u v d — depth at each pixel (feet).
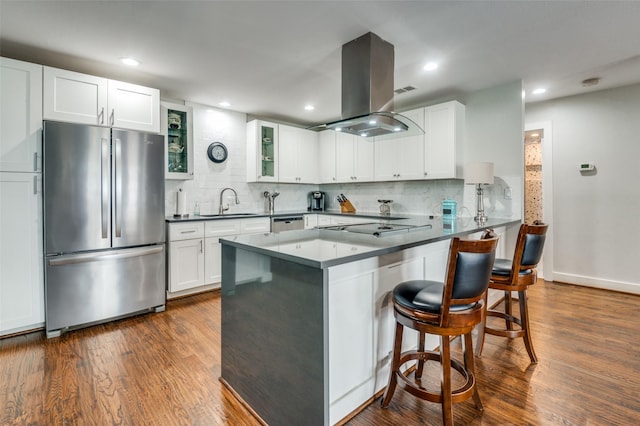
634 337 8.18
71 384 6.15
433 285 5.45
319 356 4.49
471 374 5.24
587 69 9.94
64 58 8.91
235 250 6.09
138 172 9.54
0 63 7.80
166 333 8.50
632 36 7.86
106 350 7.53
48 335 8.18
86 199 8.66
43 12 6.70
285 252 4.99
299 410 4.78
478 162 11.16
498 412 5.39
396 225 9.14
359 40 7.87
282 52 8.62
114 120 9.38
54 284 8.27
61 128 8.27
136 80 10.62
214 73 10.09
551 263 13.41
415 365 6.76
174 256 11.04
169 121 11.98
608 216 12.06
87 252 8.75
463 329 4.70
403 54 8.76
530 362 7.00
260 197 15.55
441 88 11.57
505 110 11.27
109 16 6.88
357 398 5.33
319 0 6.35
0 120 7.81
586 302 10.84
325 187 18.12
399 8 6.63
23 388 5.99
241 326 5.90
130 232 9.43
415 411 5.44
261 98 12.64
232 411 5.52
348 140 15.47
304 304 4.69
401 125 8.55
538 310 10.16
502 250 10.62
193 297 11.53
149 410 5.46
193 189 13.28
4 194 7.90
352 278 5.17
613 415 5.27
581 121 12.45
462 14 6.88
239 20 7.07
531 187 16.12
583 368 6.73
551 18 7.03
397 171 13.41
